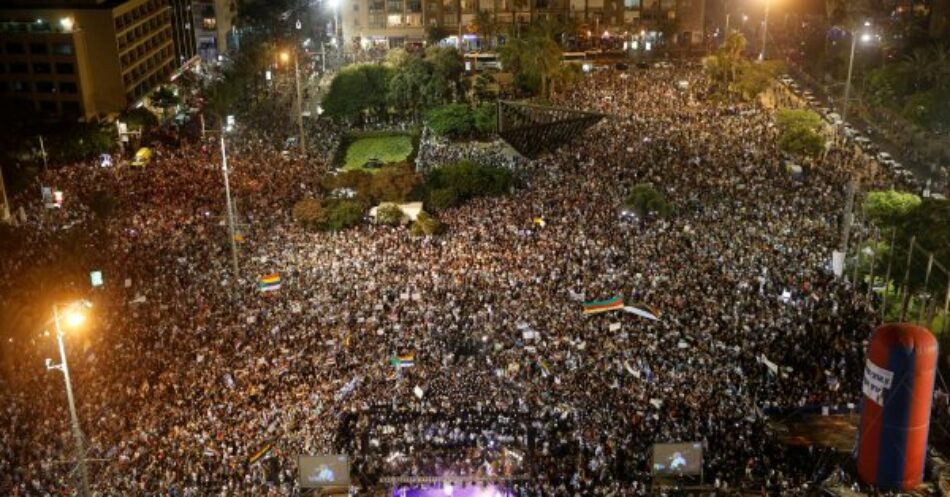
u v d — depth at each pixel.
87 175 115.50
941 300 73.06
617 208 92.44
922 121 133.38
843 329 68.31
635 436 55.66
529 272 77.12
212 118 150.50
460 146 128.50
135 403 59.91
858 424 53.97
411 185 99.88
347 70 146.38
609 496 51.09
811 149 112.31
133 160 122.31
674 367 61.88
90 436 56.28
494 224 90.44
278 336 67.75
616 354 63.34
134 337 68.81
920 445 48.94
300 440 56.03
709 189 98.38
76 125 131.75
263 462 53.97
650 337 65.38
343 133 143.25
